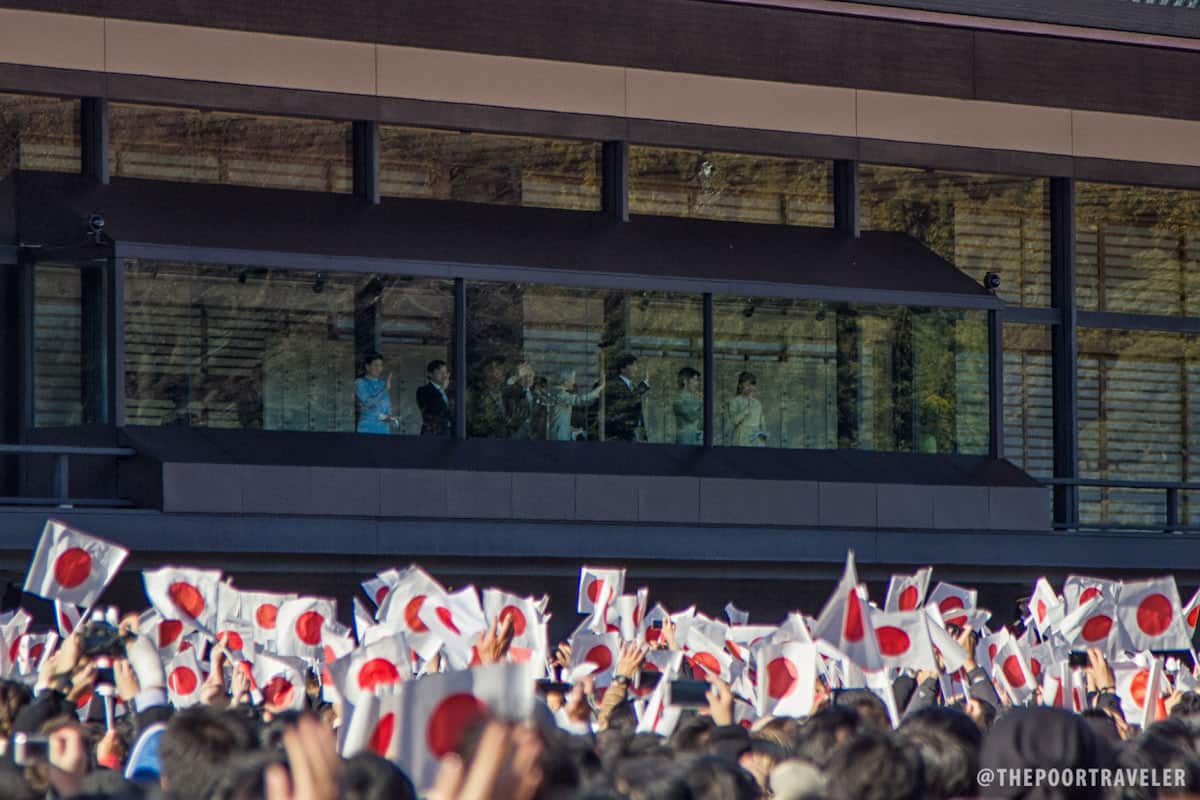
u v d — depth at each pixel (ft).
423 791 48.55
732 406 239.71
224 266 216.54
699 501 231.71
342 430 220.84
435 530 219.00
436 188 239.30
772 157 256.73
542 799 40.47
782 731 80.28
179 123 226.79
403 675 83.15
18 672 117.29
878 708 87.20
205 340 215.10
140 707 81.41
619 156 246.47
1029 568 251.19
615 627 141.90
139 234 212.23
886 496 241.76
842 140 257.96
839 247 254.27
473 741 42.52
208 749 55.72
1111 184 275.59
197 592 119.96
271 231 221.46
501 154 242.99
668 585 232.12
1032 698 120.57
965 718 60.70
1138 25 270.46
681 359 238.48
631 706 97.25
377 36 235.20
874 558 239.91
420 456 221.87
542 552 223.51
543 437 230.48
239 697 98.32
